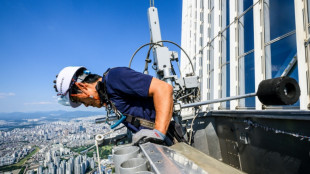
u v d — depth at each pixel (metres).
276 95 0.93
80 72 1.44
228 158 2.91
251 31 3.23
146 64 2.37
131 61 2.16
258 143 2.21
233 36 3.71
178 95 2.59
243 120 2.41
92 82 1.41
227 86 4.07
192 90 2.53
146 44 2.18
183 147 0.92
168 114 1.06
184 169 0.53
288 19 2.39
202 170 0.52
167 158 0.65
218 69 4.46
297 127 1.65
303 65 2.03
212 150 3.11
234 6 3.73
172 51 2.54
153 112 1.29
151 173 0.57
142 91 1.11
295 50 2.27
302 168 1.61
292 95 0.98
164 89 1.08
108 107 1.42
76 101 1.52
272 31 2.68
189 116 2.96
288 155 1.77
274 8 2.64
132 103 1.28
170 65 2.37
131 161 0.76
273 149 1.97
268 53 2.73
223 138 3.00
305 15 2.07
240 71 3.48
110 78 1.22
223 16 4.41
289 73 2.35
